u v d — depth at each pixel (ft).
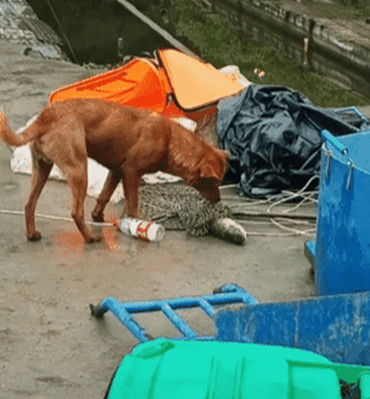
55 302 22.56
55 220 27.73
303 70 65.62
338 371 13.14
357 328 16.89
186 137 26.66
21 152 31.48
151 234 25.99
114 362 19.98
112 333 21.20
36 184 25.59
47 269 24.30
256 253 26.16
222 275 24.62
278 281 24.52
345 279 20.07
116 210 28.68
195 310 22.62
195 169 26.68
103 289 23.39
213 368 12.28
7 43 53.52
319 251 20.94
